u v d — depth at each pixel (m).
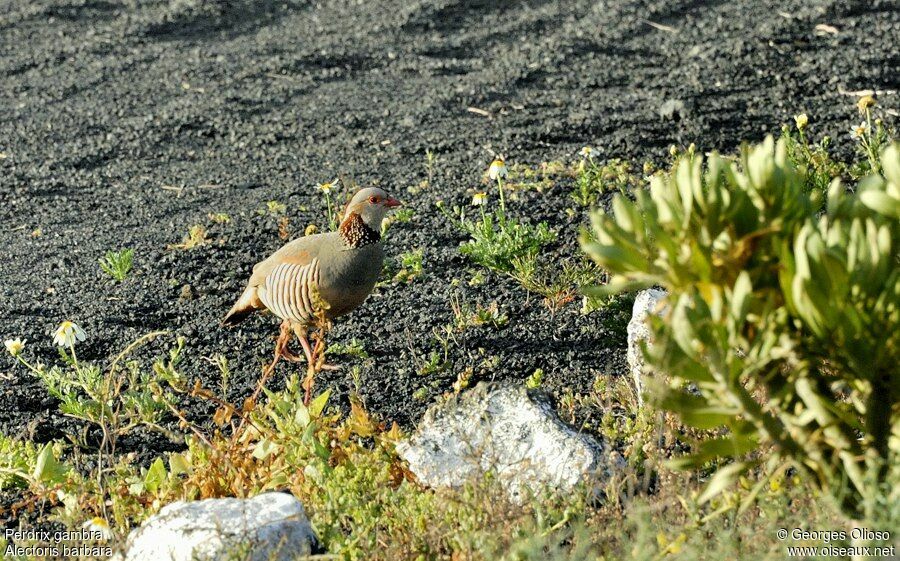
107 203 15.98
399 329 12.20
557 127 17.23
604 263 6.10
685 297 5.85
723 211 6.10
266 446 8.93
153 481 9.14
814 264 5.85
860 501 6.46
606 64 19.81
